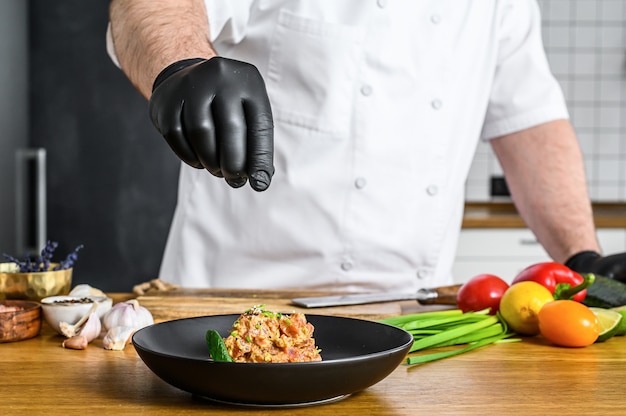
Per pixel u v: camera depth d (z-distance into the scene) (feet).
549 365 2.99
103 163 8.96
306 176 4.60
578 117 11.28
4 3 8.39
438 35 4.67
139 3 3.34
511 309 3.43
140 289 4.27
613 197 11.32
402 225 4.73
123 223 9.02
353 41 4.54
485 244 9.32
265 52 4.60
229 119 2.50
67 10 8.84
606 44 11.23
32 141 8.91
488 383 2.72
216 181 4.69
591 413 2.41
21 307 3.45
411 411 2.41
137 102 8.93
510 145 5.11
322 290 4.73
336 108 4.57
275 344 2.60
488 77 4.90
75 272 9.01
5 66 8.47
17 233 8.86
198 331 2.85
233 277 4.74
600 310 3.48
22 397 2.51
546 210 4.91
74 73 8.88
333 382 2.32
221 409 2.41
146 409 2.40
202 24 3.40
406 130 4.67
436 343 3.18
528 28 5.07
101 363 2.94
